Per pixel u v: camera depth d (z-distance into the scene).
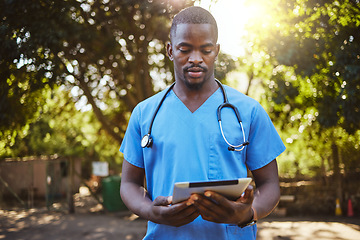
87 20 10.58
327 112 9.45
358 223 11.48
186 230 1.73
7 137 11.15
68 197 15.91
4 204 18.38
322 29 8.95
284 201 13.97
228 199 1.49
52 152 22.94
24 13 9.16
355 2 8.46
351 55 8.41
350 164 14.23
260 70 11.53
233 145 1.77
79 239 10.18
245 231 1.76
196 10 1.72
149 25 10.84
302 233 9.88
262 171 1.86
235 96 1.88
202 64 1.71
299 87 10.50
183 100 1.85
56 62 9.38
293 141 14.34
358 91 8.28
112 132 12.86
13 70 9.41
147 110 1.94
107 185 15.83
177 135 1.78
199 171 1.74
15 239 10.27
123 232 11.07
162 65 12.88
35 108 11.09
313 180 15.18
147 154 1.85
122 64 12.22
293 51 8.82
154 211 1.62
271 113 12.29
